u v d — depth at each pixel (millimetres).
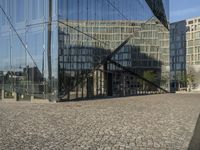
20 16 34625
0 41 36688
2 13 36469
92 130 13359
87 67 37438
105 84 43781
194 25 126188
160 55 65312
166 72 68375
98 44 40406
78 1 35438
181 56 128375
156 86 63719
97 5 39875
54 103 29859
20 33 34562
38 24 32938
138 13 55156
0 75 36500
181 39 129375
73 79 34469
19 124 15031
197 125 15094
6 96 35625
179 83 117312
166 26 71562
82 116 18500
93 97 39719
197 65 119438
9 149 9648
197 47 124375
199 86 115188
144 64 58344
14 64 35031
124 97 43656
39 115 18953
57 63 31844
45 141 10930
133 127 14289
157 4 65500
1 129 13492
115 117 18078
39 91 32531
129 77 52500
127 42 50938
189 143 10836
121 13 48031
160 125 14992
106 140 11219
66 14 33312
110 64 45781
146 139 11469
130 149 9867
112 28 44688
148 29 60188
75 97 35000
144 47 58375
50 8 32250
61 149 9719
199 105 28047
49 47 32188
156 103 30594
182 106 26828
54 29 32000
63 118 17469
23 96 33844
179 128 14117
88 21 37594
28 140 11086
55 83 31797
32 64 33312
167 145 10492
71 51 34031
